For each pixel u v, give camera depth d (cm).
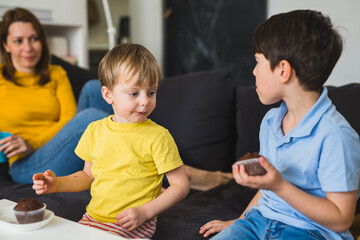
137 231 102
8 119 187
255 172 78
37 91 195
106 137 107
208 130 174
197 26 370
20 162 162
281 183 79
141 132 104
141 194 102
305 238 88
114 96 103
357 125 129
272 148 100
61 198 134
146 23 409
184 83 182
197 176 164
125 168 103
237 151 168
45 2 286
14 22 187
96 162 107
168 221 117
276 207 97
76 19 305
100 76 107
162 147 103
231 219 121
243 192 144
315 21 89
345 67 273
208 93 175
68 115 196
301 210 83
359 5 258
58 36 323
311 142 89
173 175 106
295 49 87
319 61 87
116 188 102
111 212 102
